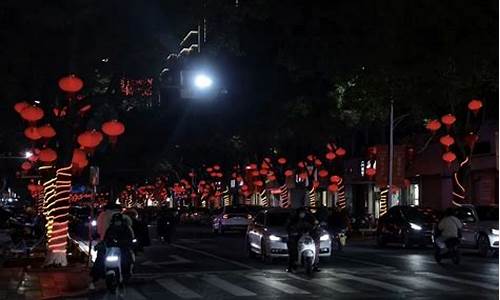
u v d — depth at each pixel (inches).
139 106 895.1
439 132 1515.7
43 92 780.6
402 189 1827.0
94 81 794.8
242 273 778.2
